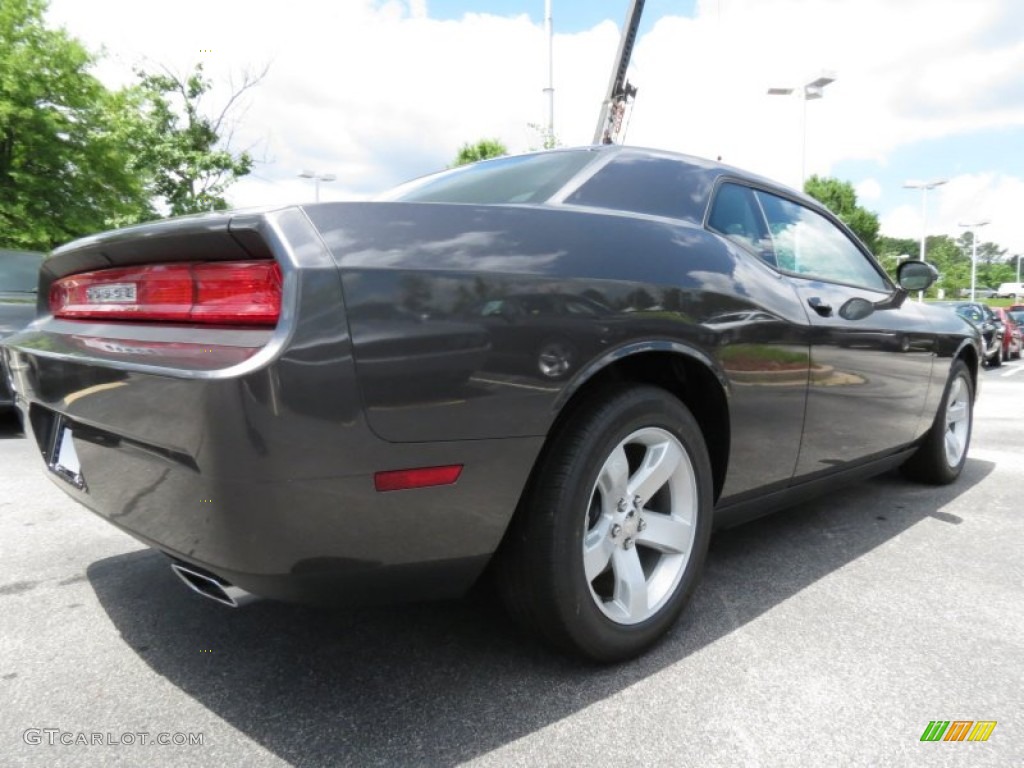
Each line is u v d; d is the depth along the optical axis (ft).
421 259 4.94
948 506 11.57
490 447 5.17
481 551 5.39
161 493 4.86
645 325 6.07
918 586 8.20
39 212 47.01
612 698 5.83
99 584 8.17
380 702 5.77
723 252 7.27
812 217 9.78
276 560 4.61
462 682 6.06
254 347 4.50
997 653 6.63
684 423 6.65
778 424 7.67
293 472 4.43
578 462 5.71
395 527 4.91
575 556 5.76
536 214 5.87
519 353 5.26
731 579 8.38
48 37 47.19
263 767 4.96
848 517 10.91
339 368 4.49
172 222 5.22
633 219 6.64
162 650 6.63
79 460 5.72
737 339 6.97
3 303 17.25
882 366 9.55
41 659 6.47
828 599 7.82
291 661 6.42
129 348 5.26
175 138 40.16
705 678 6.15
